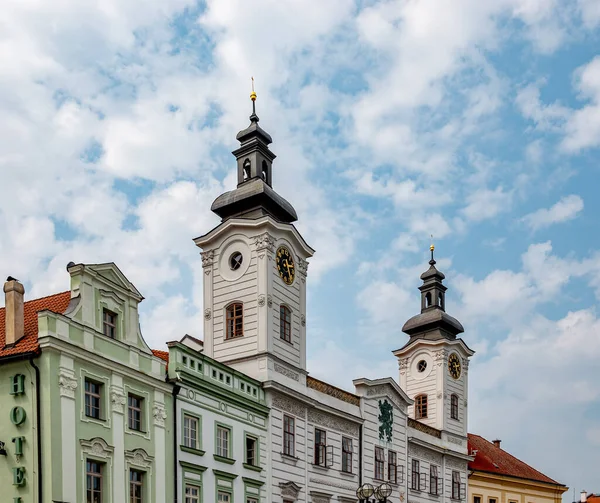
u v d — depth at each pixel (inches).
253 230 2190.0
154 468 1632.6
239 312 2175.2
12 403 1424.7
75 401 1453.0
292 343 2223.2
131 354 1620.3
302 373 2230.6
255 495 1950.1
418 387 3154.5
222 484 1834.4
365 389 2509.8
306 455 2171.5
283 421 2105.1
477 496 3225.9
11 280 1491.1
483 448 3570.4
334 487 2271.2
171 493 1669.5
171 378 1718.8
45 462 1378.0
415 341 3181.6
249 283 2167.8
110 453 1520.7
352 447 2407.7
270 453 2022.6
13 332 1461.6
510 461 3612.2
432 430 2994.6
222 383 1895.9
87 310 1530.5
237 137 2325.3
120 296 1630.2
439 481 2945.4
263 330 2108.8
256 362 2098.9
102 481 1503.4
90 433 1476.4
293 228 2257.6
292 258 2285.9
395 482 2598.4
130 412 1611.7
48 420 1389.0
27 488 1379.2
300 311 2283.5
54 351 1422.2
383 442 2566.4
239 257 2214.6
